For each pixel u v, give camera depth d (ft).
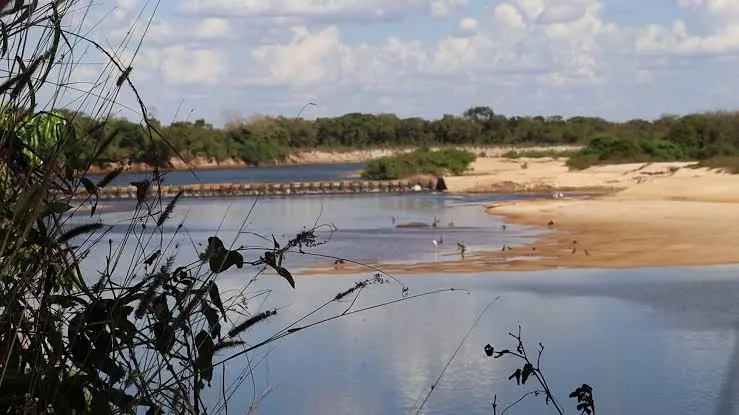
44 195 6.98
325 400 33.65
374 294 60.64
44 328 7.16
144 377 7.36
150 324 7.61
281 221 134.51
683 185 176.24
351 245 103.24
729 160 209.97
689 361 43.86
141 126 7.91
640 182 191.62
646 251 93.81
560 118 563.07
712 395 37.65
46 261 7.35
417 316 52.95
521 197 194.29
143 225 8.98
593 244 101.40
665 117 353.31
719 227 114.01
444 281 73.51
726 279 73.61
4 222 7.17
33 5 7.18
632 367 42.29
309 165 455.63
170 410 7.44
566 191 209.97
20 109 7.27
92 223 7.77
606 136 296.92
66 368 7.28
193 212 143.43
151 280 7.73
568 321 54.70
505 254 93.86
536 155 393.09
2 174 7.30
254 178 298.97
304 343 43.14
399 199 196.34
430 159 285.84
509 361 42.42
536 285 71.56
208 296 8.13
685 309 59.47
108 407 7.16
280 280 53.52
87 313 7.39
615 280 74.33
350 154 479.82
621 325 53.78
